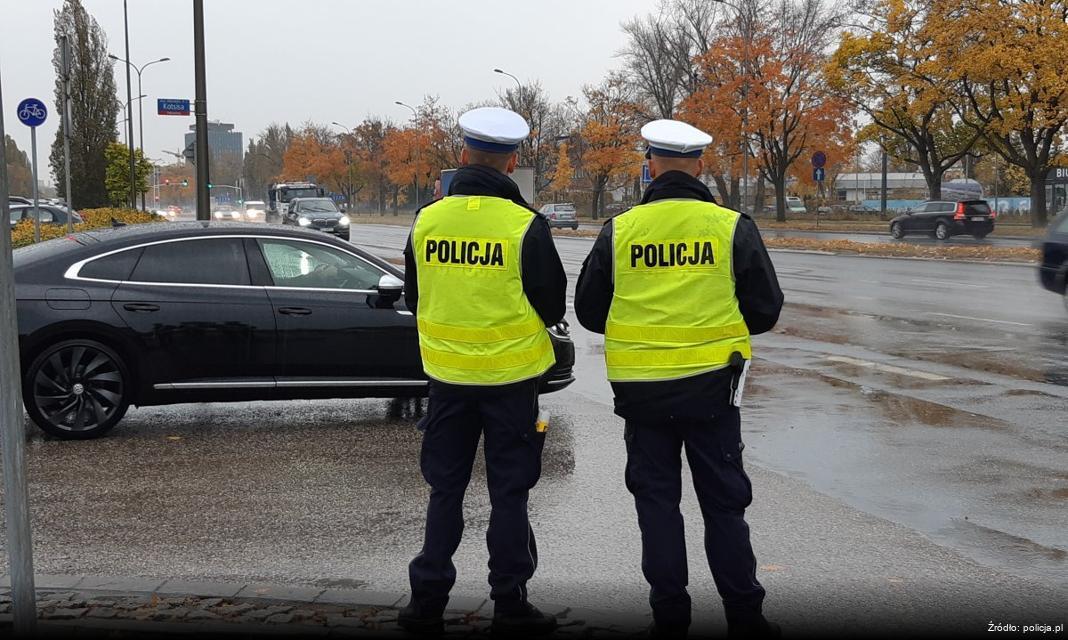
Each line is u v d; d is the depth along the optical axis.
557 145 74.81
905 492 6.07
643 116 64.44
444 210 3.97
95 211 33.38
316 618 3.96
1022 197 69.31
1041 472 6.50
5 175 3.37
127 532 5.33
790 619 4.13
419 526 5.44
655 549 3.82
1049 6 38.91
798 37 53.00
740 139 52.97
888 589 4.49
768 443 7.30
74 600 4.14
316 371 7.71
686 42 60.88
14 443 3.46
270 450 7.13
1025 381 9.70
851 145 51.78
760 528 5.39
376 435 7.60
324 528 5.41
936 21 41.31
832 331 13.48
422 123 76.12
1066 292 14.57
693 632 3.97
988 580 4.61
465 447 4.03
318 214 38.44
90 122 53.59
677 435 3.91
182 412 8.47
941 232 39.00
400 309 7.83
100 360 7.37
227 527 5.42
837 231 47.66
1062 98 39.09
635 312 3.84
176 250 7.64
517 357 3.93
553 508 5.76
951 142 54.66
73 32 53.34
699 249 3.80
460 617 4.04
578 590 4.48
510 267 3.89
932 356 11.28
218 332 7.52
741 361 3.81
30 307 7.22
